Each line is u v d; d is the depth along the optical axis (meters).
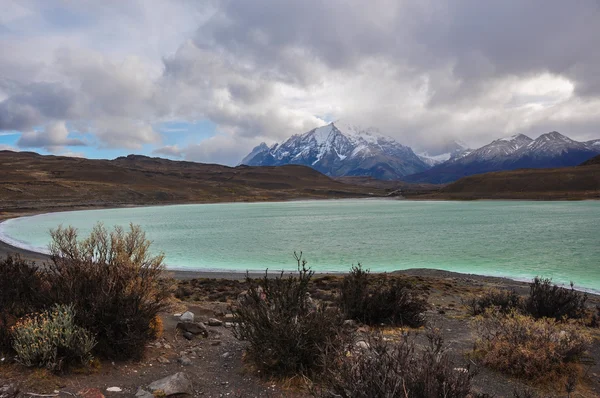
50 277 6.82
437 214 83.94
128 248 7.73
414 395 3.76
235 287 15.98
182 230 51.91
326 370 4.59
